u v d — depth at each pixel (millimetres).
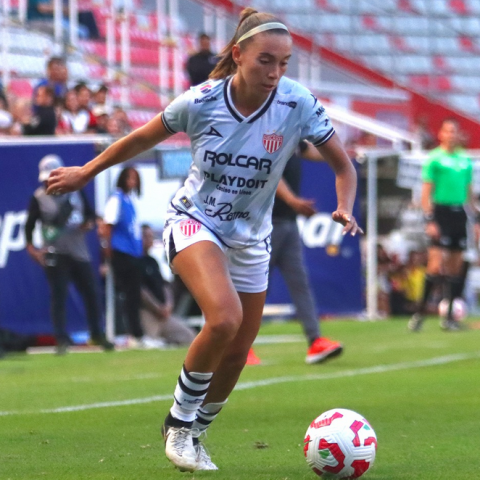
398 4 100875
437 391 25922
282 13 97438
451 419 21203
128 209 40688
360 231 15219
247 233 15492
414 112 94875
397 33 99938
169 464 16094
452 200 48344
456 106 99688
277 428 20094
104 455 17000
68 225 39375
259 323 15938
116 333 43781
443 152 48531
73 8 71625
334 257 51844
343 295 52125
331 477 14414
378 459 16531
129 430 19828
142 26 82312
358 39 99000
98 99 56594
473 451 17312
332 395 25234
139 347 41938
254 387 26938
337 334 46969
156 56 80312
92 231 42219
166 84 76125
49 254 39344
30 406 23625
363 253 58844
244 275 15688
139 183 41219
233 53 14719
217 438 18891
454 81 100062
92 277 40312
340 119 59375
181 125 15148
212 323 14336
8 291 41688
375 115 77562
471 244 50156
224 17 84625
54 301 39719
